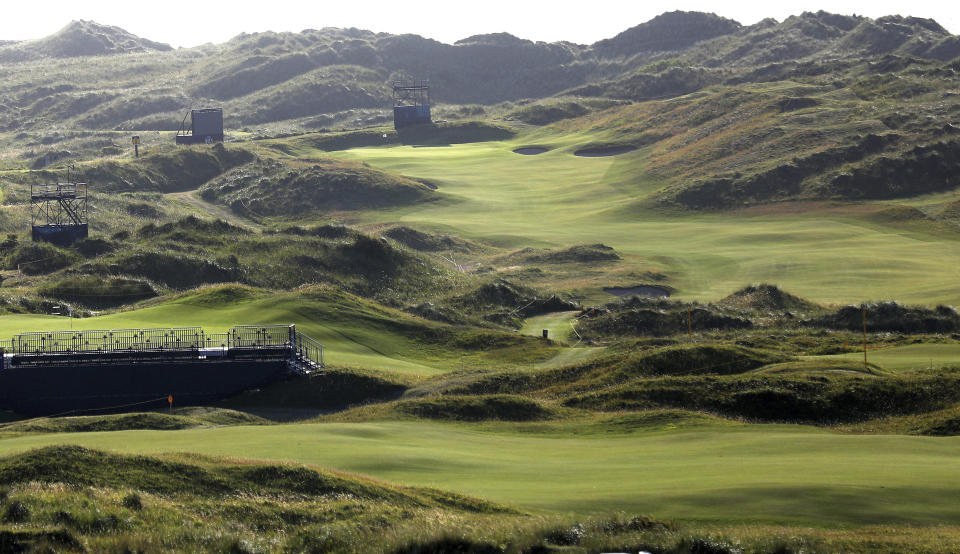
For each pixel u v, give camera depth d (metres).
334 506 25.22
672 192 162.50
